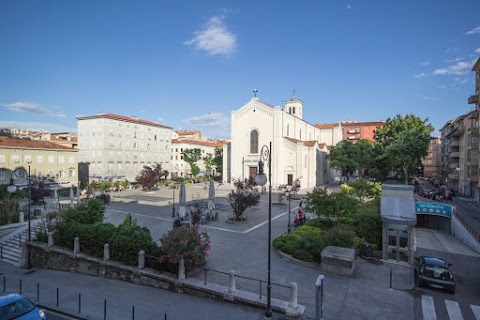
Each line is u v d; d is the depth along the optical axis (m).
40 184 37.19
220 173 99.44
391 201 17.30
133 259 15.55
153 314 11.34
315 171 57.75
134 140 72.62
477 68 41.31
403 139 53.03
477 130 41.22
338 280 14.01
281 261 16.36
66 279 16.09
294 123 61.28
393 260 16.89
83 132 67.00
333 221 22.22
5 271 18.34
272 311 11.29
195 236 14.55
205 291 12.78
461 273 15.95
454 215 25.33
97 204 21.22
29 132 88.12
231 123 58.28
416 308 11.68
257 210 32.88
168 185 63.12
